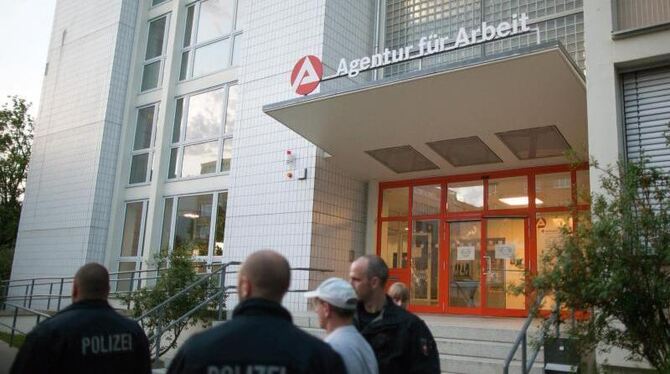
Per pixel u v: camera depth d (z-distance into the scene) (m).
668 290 4.32
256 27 13.03
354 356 2.68
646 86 6.73
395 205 12.20
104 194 15.51
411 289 11.62
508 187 10.99
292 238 11.27
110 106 15.90
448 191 11.64
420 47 8.88
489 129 9.46
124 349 3.17
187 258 10.49
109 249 15.23
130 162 15.89
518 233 10.67
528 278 5.00
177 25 15.71
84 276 3.22
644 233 4.51
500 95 8.44
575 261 4.55
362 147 10.79
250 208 12.12
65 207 16.03
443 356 7.38
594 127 6.74
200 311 9.84
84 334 3.02
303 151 11.54
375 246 12.14
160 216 14.59
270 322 2.05
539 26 10.62
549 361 6.34
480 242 11.04
